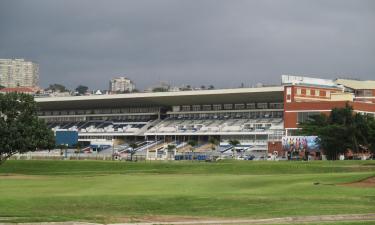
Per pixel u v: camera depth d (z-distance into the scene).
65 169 135.25
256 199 53.44
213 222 39.56
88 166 138.00
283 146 164.38
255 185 71.31
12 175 112.06
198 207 48.47
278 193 59.94
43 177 101.12
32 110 130.00
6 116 127.31
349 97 195.00
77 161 150.50
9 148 124.62
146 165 133.88
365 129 157.00
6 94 128.50
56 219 40.41
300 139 160.75
